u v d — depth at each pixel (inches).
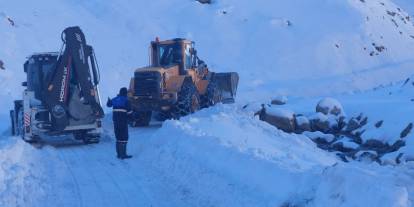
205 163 392.8
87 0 1674.5
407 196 227.0
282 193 289.6
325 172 266.4
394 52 1706.4
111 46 1453.0
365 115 721.6
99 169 459.2
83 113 611.5
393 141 629.3
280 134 609.9
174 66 793.6
